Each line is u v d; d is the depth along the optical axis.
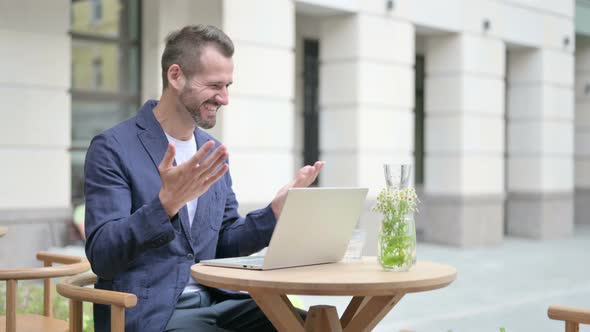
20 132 7.42
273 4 8.84
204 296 3.08
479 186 12.11
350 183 10.18
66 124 7.73
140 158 2.96
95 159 2.89
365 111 10.15
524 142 13.72
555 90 13.72
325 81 10.39
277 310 2.52
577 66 16.59
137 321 2.79
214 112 2.99
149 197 2.92
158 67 8.77
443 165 12.02
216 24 8.52
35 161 7.53
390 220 2.60
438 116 12.05
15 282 2.97
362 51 10.07
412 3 10.80
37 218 7.49
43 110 7.57
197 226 3.04
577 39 16.22
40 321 3.51
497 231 12.42
